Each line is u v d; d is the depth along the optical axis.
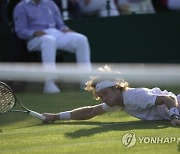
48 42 34.91
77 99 31.06
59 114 23.78
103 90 22.33
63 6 42.72
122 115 24.91
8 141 20.73
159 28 43.22
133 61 42.47
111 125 22.62
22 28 35.66
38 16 36.06
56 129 22.41
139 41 42.59
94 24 41.25
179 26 43.78
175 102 22.06
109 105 22.53
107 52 41.75
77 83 36.50
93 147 19.08
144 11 44.75
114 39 41.84
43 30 35.88
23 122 24.53
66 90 35.34
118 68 39.59
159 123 22.34
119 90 22.48
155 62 42.97
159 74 36.22
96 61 41.50
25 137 21.25
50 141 20.34
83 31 41.03
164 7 45.03
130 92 22.50
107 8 42.12
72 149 18.97
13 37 37.50
